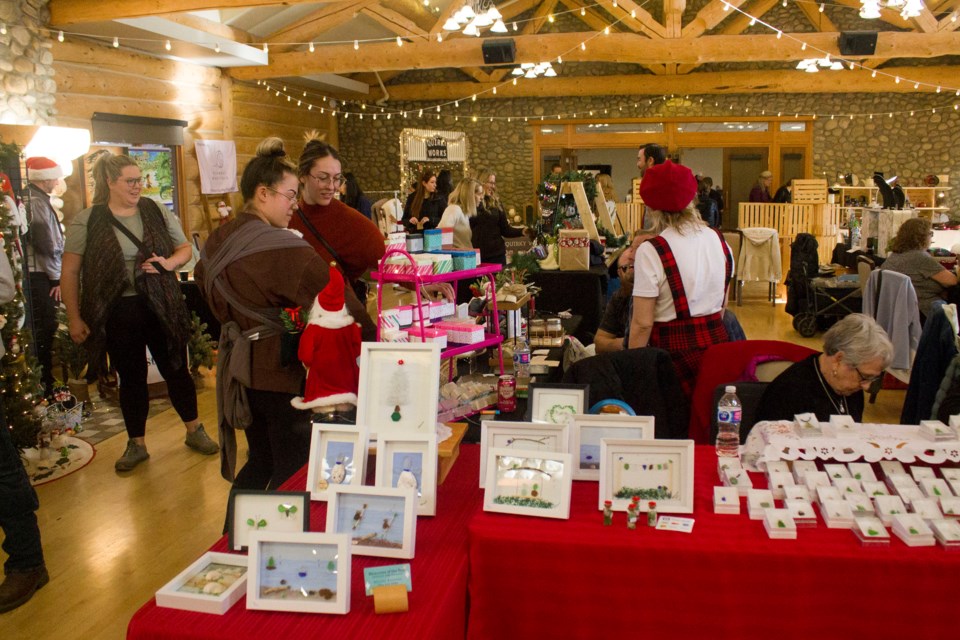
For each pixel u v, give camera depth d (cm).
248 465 270
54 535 354
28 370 427
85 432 500
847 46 938
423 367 209
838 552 172
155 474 427
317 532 175
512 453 199
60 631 278
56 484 414
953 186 1340
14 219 424
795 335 829
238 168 1052
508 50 970
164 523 366
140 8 688
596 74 1412
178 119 901
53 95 705
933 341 374
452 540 188
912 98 1336
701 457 227
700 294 290
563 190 698
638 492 195
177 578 171
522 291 361
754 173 1438
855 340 226
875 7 716
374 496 185
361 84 1390
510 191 1466
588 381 273
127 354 425
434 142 1369
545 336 387
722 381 288
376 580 167
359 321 248
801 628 174
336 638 153
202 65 955
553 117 1435
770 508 185
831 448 199
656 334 295
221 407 257
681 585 176
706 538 179
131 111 819
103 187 420
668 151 1424
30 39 674
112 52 790
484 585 184
